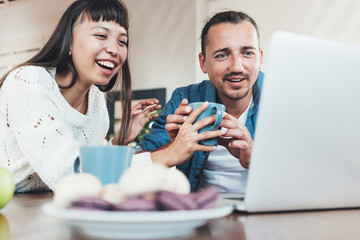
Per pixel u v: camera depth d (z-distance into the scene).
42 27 5.94
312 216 0.57
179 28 4.65
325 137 0.55
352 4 3.94
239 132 0.89
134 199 0.41
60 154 0.94
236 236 0.43
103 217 0.37
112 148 0.61
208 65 1.46
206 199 0.44
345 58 0.53
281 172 0.55
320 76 0.52
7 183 0.61
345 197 0.62
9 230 0.46
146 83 4.82
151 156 0.95
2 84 1.15
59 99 1.17
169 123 0.96
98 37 1.20
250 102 1.50
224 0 4.59
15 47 6.41
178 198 0.41
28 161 0.97
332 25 4.02
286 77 0.50
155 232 0.40
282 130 0.52
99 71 1.23
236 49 1.37
